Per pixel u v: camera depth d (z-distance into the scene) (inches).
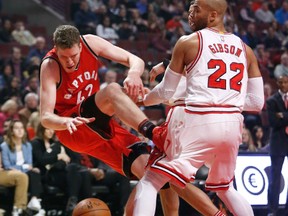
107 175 318.7
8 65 463.8
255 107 172.1
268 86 492.7
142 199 159.6
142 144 185.9
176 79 163.5
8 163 306.8
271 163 295.4
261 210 300.5
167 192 183.0
